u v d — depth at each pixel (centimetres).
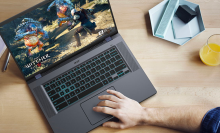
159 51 96
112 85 89
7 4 103
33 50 82
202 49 91
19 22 75
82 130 83
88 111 85
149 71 94
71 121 84
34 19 77
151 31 100
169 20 97
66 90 88
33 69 87
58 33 83
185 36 96
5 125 85
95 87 89
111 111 82
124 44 95
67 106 86
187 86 90
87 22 86
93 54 93
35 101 89
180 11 97
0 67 95
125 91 88
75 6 81
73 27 84
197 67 93
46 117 85
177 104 87
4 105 88
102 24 89
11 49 79
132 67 91
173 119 80
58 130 83
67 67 91
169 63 94
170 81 91
